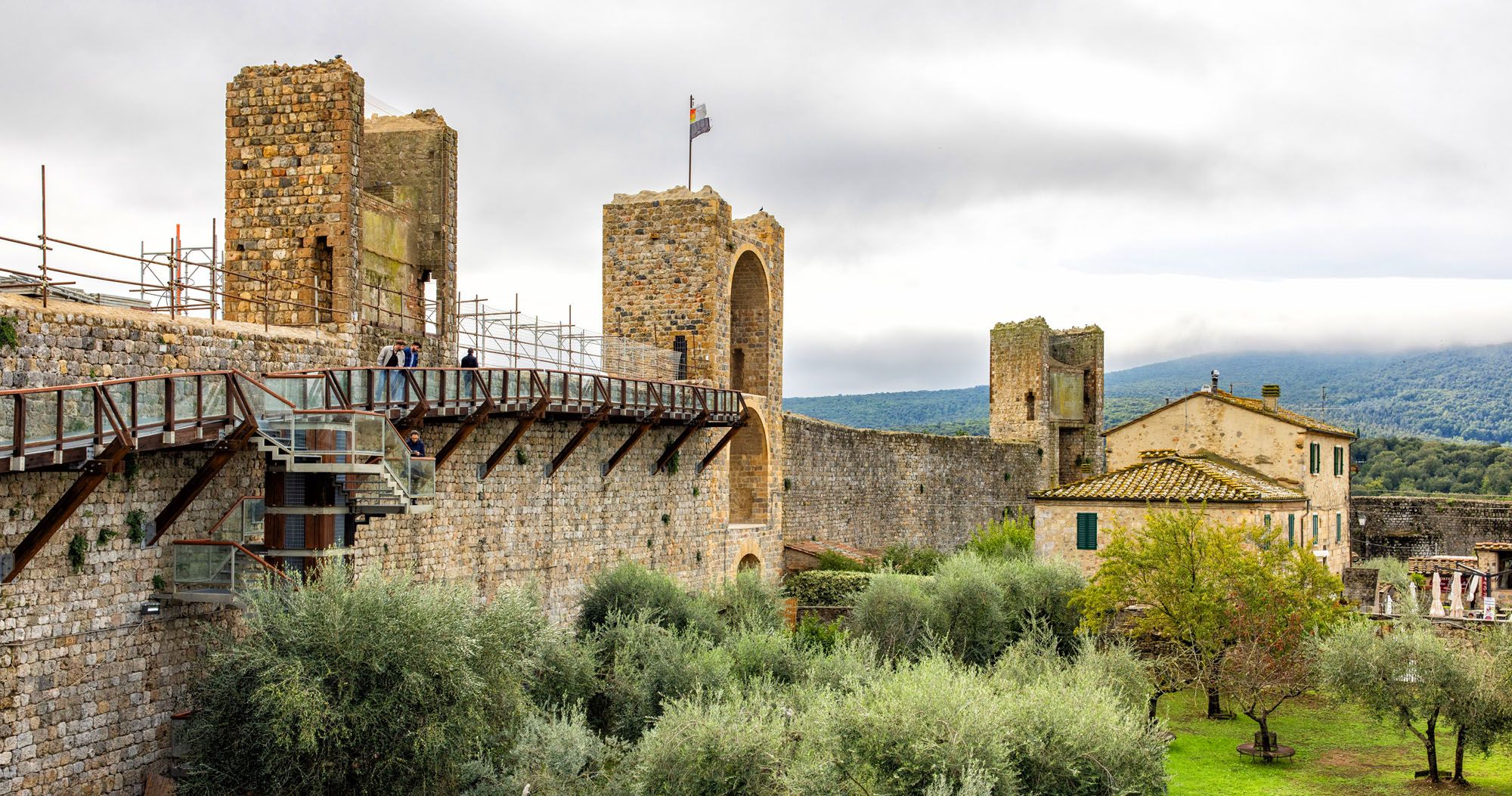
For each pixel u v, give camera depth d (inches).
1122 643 1679.4
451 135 1659.7
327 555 1093.8
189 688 1038.4
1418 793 1341.0
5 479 900.6
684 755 1111.0
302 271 1382.9
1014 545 2487.7
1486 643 1457.9
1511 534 3287.4
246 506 1122.7
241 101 1408.7
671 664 1441.9
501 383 1391.5
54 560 941.2
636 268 2150.6
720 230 2124.8
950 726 1074.1
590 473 1713.8
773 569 2333.9
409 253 1619.1
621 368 1897.1
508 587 1307.8
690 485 2018.9
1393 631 1551.4
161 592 1034.1
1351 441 2623.0
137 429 919.7
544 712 1261.1
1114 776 1105.4
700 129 2273.6
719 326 2126.0
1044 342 3725.4
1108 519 2021.4
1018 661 1541.6
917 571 2426.2
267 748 968.3
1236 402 2373.3
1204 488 1995.6
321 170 1382.9
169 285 1093.1
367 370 1201.4
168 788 1017.5
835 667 1504.7
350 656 1009.5
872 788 1061.1
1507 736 1353.3
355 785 1024.9
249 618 1010.7
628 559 1802.4
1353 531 3408.0
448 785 1079.0
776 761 1098.7
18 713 911.7
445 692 1053.8
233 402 1005.2
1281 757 1471.5
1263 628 1582.2
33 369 928.9
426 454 1364.4
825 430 2645.2
